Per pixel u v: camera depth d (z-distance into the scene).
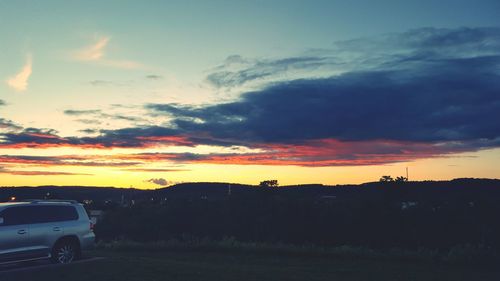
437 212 47.00
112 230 60.16
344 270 17.61
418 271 17.78
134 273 13.93
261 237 53.66
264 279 14.19
